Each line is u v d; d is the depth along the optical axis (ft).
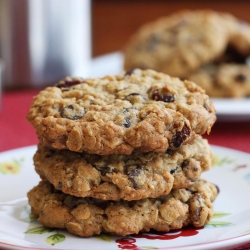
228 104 1.97
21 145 1.86
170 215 1.29
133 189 1.26
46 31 2.57
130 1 4.20
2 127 1.99
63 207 1.30
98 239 1.27
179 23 2.53
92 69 2.77
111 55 3.02
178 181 1.30
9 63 2.56
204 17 2.51
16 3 2.51
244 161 1.53
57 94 1.35
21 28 2.52
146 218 1.29
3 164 1.52
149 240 1.27
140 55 2.36
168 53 2.32
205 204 1.33
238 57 2.45
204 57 2.28
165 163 1.29
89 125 1.26
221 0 4.16
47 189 1.34
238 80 2.20
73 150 1.26
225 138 1.90
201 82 2.19
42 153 1.34
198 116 1.29
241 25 2.61
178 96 1.33
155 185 1.27
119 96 1.33
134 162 1.28
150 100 1.32
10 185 1.46
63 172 1.29
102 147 1.25
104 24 4.18
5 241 1.24
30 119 1.31
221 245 1.21
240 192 1.44
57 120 1.28
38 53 2.58
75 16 2.64
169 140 1.27
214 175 1.50
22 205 1.39
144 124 1.26
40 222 1.32
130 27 4.19
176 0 4.19
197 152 1.33
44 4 2.54
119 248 1.24
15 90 2.60
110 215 1.28
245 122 2.03
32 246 1.24
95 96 1.33
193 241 1.26
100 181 1.28
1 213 1.36
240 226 1.31
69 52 2.66
